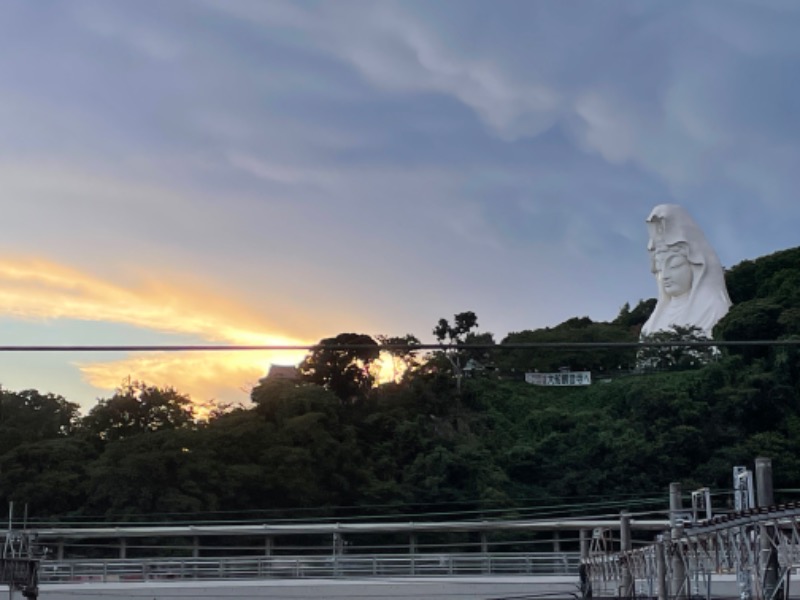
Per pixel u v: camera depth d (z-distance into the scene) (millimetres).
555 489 105438
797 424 110625
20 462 92062
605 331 151500
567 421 117562
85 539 86750
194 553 79562
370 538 94500
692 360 138000
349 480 97438
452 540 95562
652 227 154625
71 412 107250
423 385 114938
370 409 111312
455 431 115500
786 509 31688
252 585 65000
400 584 64688
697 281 149000
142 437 90250
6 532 66812
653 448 106062
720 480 104438
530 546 97688
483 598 63688
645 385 121125
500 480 101938
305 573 74625
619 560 45375
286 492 93375
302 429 95438
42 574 70375
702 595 39375
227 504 91938
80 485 90125
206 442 92688
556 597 63125
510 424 121625
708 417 111688
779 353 116688
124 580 71875
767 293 144000
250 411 100438
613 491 104812
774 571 32156
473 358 136875
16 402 104688
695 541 36438
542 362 147250
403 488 98125
